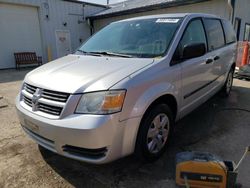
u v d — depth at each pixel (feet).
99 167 8.95
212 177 7.15
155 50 9.78
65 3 48.78
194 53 9.71
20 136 11.84
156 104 8.80
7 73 36.24
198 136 11.32
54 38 48.32
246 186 7.62
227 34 16.05
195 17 11.72
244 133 11.62
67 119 7.16
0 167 9.05
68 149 7.55
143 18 12.13
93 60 9.75
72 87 7.43
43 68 9.89
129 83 7.50
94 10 54.80
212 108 15.38
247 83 22.85
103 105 7.07
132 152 8.06
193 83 10.95
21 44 43.62
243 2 35.32
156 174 8.45
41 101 7.86
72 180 8.22
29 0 42.88
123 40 11.17
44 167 9.02
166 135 9.60
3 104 17.62
